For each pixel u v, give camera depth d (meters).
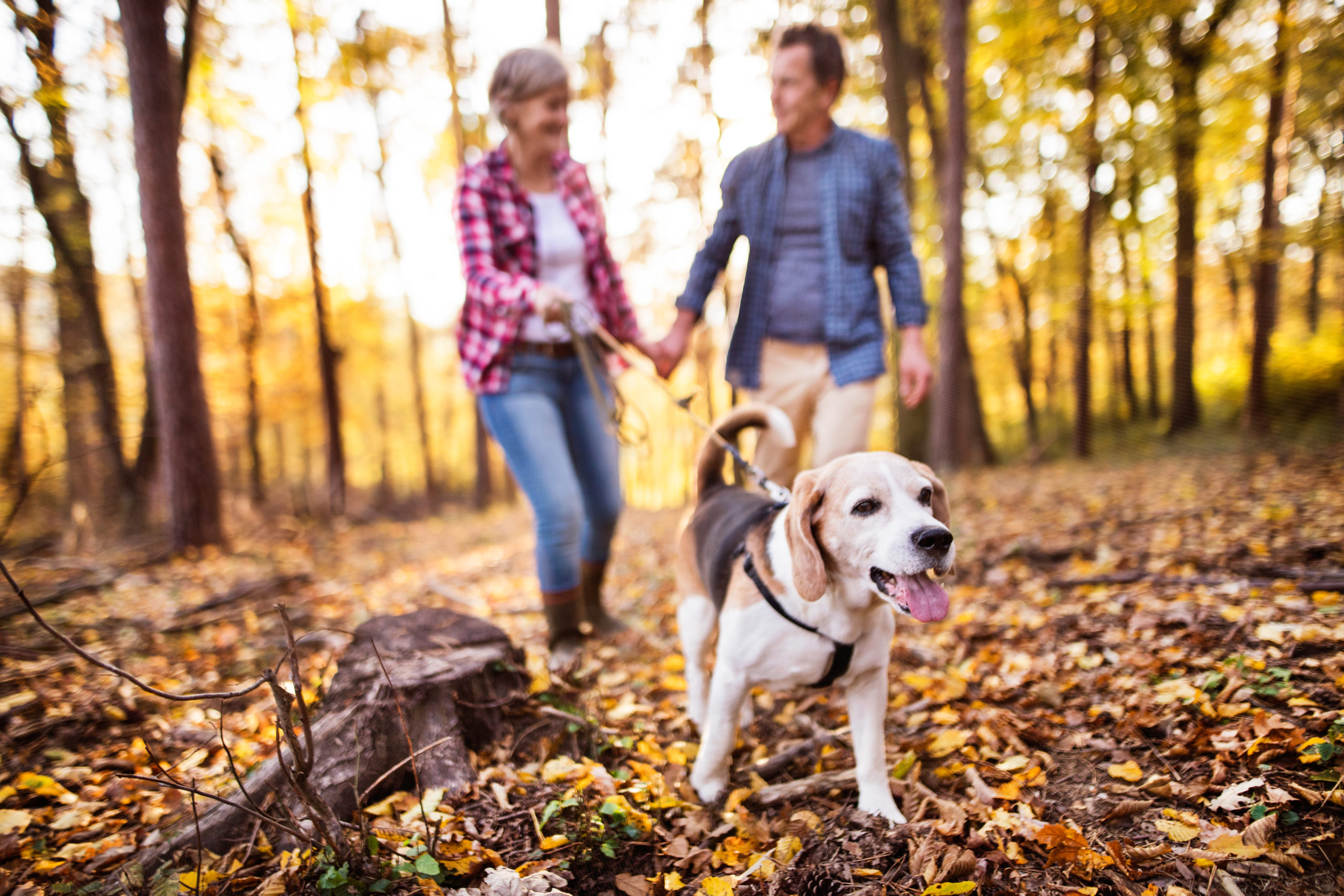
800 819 2.08
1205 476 7.81
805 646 2.11
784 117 3.05
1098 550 4.61
